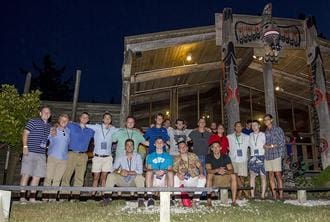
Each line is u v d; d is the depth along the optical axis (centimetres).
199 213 634
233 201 749
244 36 1195
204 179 739
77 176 793
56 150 755
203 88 1627
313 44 1229
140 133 829
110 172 784
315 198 951
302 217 580
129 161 759
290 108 1722
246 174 889
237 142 899
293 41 1240
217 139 882
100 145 797
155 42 1151
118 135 809
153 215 600
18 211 599
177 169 744
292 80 1545
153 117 1608
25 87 1254
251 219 565
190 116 1619
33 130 717
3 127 995
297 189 828
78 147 787
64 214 591
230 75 1136
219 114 1598
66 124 776
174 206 734
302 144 1349
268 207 715
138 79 1377
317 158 1341
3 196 504
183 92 1619
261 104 1700
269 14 1190
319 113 1179
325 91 1189
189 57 1289
